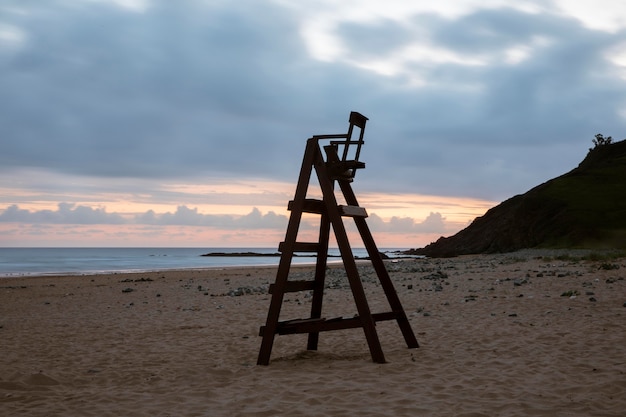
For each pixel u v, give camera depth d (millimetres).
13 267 63969
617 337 8656
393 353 8453
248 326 12109
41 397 6438
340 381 6684
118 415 5578
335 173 8461
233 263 81812
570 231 67125
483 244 81500
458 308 13180
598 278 17531
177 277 35219
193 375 7477
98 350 9750
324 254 8875
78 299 20750
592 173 84625
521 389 6059
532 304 12930
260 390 6395
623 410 5246
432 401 5688
